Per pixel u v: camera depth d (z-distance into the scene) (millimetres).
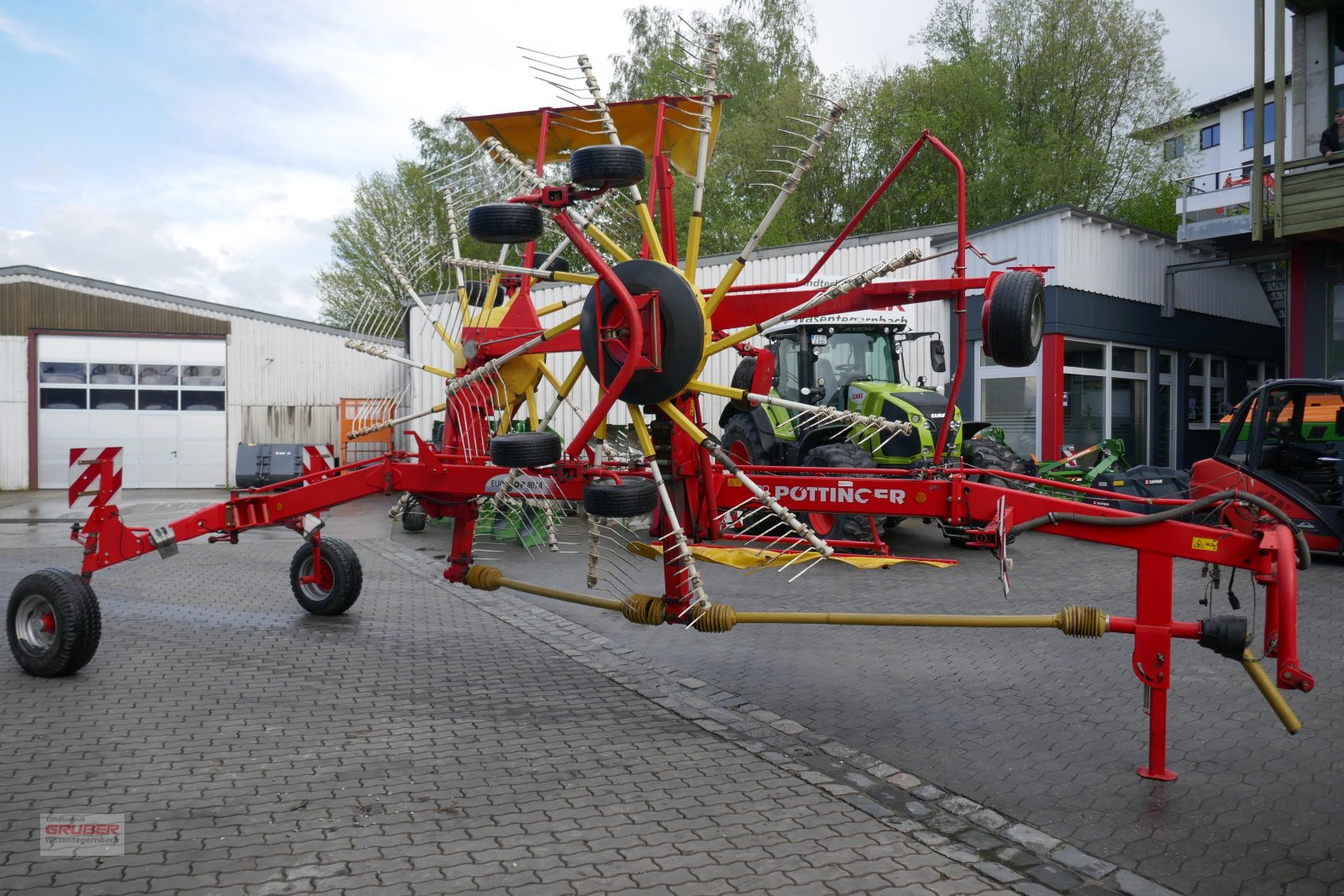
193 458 22453
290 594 8688
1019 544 11789
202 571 9938
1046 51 31047
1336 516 9484
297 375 23094
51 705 5188
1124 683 5766
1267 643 3916
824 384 11445
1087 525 4188
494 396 6504
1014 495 4395
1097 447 14383
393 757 4461
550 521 5727
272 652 6488
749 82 32812
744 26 33250
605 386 4508
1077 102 31531
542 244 14297
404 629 7285
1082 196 30328
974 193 29250
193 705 5211
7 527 14297
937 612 7613
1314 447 10594
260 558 10969
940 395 10859
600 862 3391
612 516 4320
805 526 4535
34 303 21547
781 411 11336
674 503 4879
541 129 6602
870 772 4352
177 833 3582
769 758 4508
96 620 5719
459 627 7391
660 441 4828
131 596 8430
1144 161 30484
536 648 6742
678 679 5926
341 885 3188
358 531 13883
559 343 6109
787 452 11172
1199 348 19359
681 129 6566
